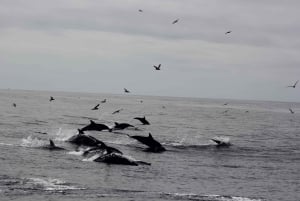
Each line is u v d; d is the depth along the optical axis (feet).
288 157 231.91
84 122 391.45
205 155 220.43
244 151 246.27
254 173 180.04
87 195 127.54
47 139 231.91
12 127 289.33
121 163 175.83
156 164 183.32
